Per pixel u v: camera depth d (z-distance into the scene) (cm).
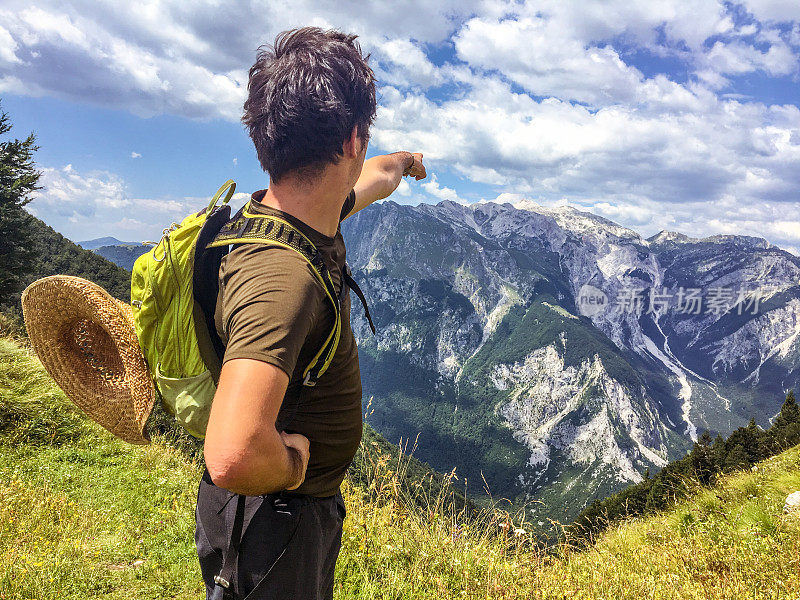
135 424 139
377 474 425
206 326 122
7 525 492
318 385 129
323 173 120
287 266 111
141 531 526
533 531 420
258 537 129
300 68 116
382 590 346
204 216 127
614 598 383
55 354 142
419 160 234
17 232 3491
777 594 384
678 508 810
